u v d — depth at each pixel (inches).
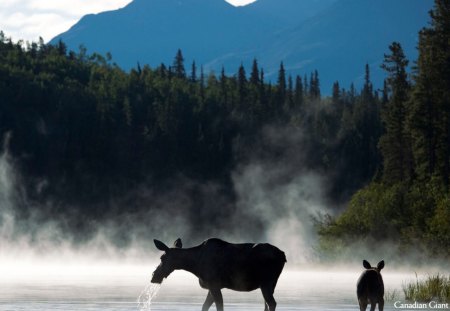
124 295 2893.7
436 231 6240.2
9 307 2370.8
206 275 2079.2
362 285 2170.3
